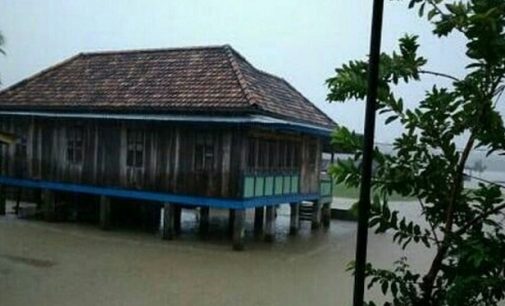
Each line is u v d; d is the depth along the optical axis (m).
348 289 11.83
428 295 2.48
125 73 19.50
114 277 11.98
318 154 20.28
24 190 23.33
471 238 2.32
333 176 2.68
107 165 17.41
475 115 2.44
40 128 18.81
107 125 17.41
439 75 2.50
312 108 21.28
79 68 20.88
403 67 2.57
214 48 19.20
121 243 15.89
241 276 12.62
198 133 15.74
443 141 2.54
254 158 15.69
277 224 21.66
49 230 17.42
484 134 2.42
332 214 23.98
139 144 16.80
